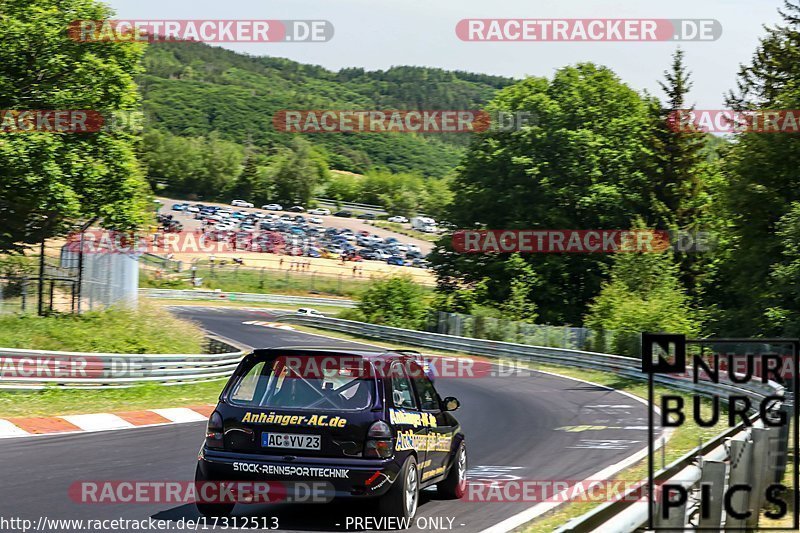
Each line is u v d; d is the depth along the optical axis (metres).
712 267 142.88
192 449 35.38
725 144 107.00
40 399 47.44
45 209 80.56
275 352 22.38
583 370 95.88
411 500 22.25
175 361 62.31
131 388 55.94
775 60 118.56
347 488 21.00
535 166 160.62
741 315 98.75
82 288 78.62
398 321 140.88
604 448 40.56
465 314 141.88
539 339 114.38
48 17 81.44
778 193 101.06
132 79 88.50
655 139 158.12
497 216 164.12
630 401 66.56
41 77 83.62
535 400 65.94
